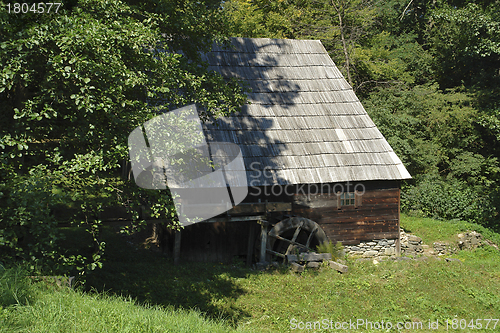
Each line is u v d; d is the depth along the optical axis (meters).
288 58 16.98
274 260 14.12
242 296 10.14
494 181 26.17
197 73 9.54
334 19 28.08
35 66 7.09
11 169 6.56
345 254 14.32
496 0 25.75
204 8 10.78
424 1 34.06
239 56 16.39
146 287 9.77
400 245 15.59
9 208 6.45
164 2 9.76
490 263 14.09
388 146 15.33
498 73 29.73
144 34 7.45
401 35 33.88
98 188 7.61
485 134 27.45
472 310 9.76
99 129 7.16
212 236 13.77
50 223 6.46
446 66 30.98
